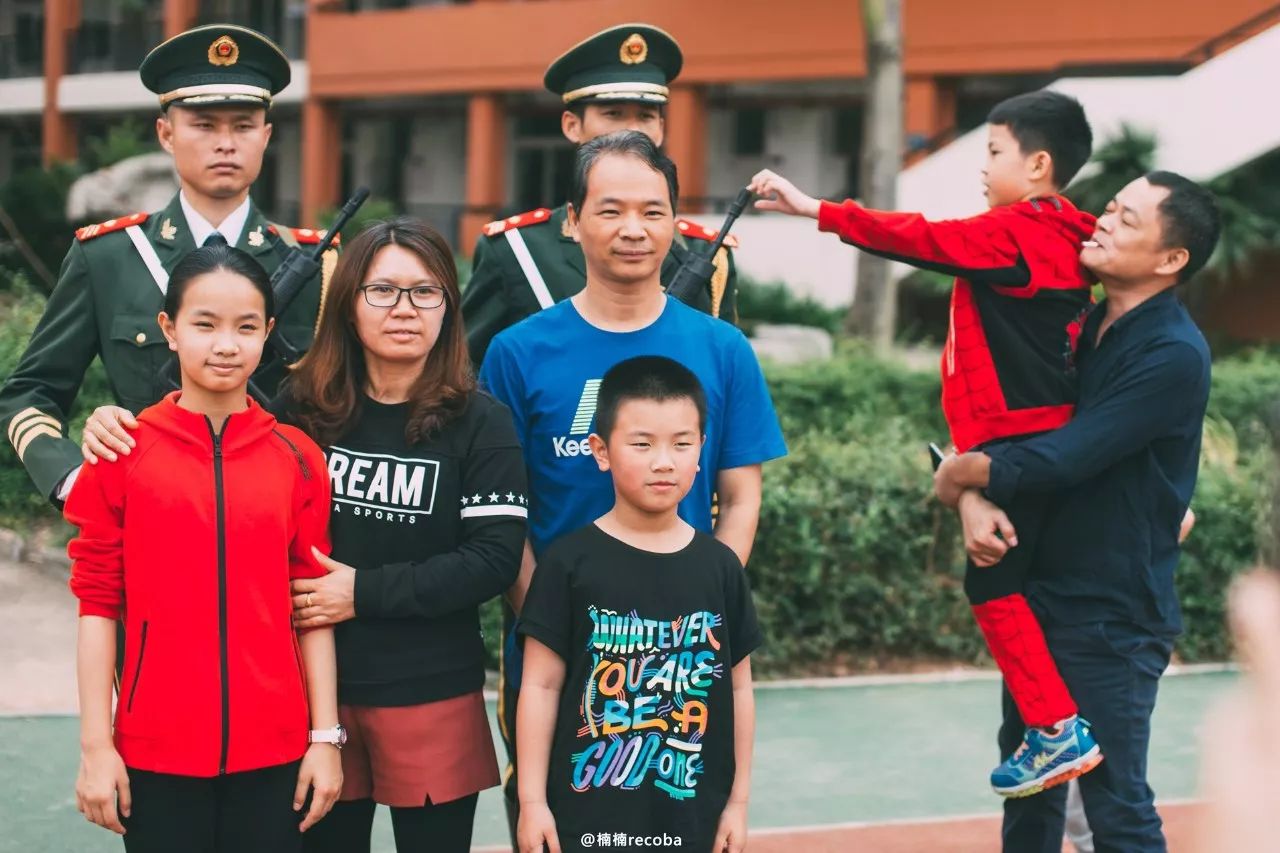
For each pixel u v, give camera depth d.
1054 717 2.99
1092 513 3.02
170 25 23.47
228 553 2.48
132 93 23.22
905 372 8.30
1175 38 15.18
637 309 2.81
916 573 5.79
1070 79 14.07
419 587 2.61
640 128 3.63
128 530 2.48
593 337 2.82
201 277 2.49
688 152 18.53
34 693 5.09
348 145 24.11
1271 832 1.06
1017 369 3.09
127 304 3.17
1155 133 13.42
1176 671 5.87
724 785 2.61
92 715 2.46
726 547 2.68
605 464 2.63
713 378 2.85
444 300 2.70
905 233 3.04
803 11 17.48
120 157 17.94
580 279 3.35
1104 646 2.98
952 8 16.42
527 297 3.36
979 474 3.03
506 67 19.78
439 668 2.68
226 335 2.49
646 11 18.72
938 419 8.16
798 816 4.14
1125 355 2.97
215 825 2.56
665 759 2.55
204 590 2.47
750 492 2.90
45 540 7.09
